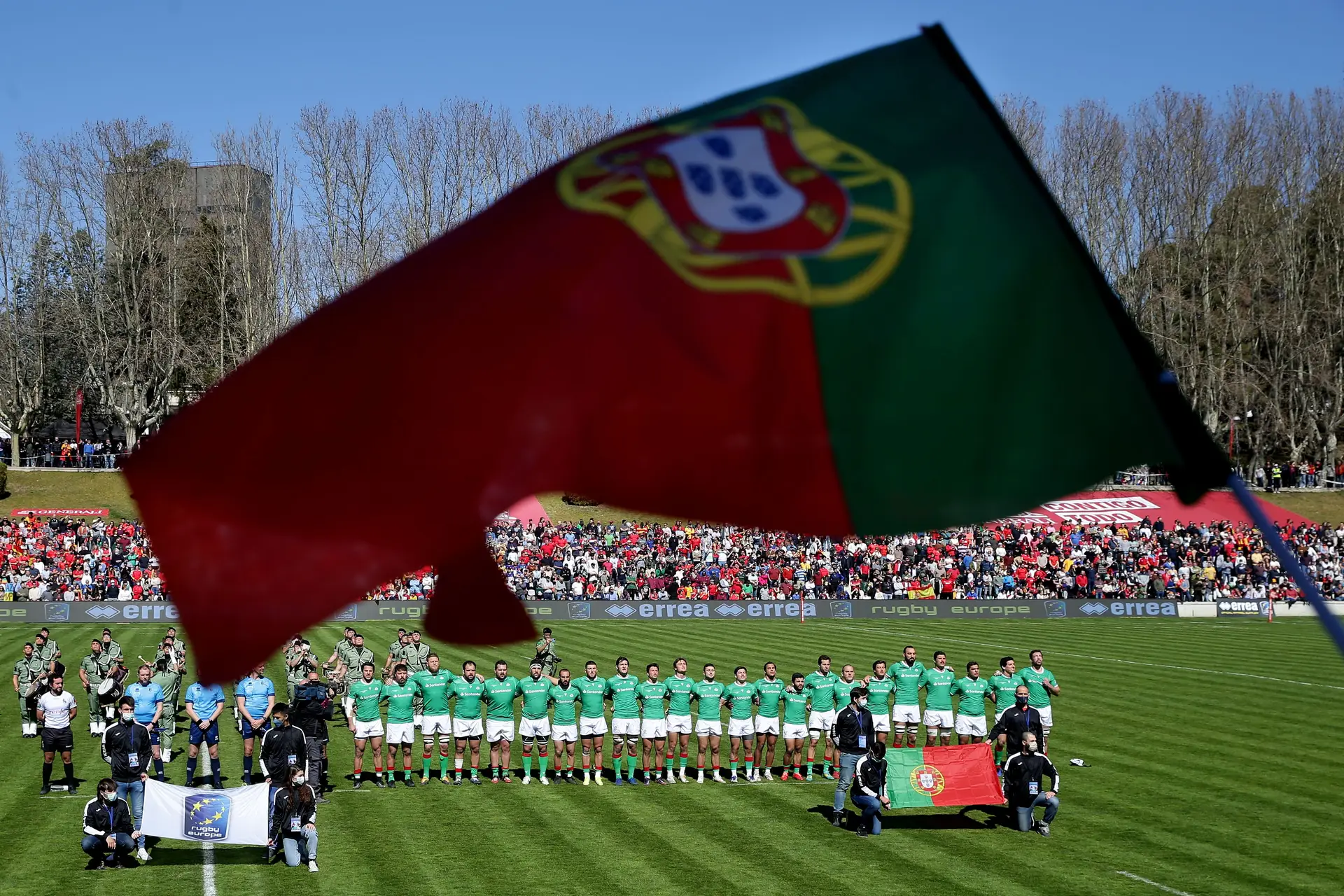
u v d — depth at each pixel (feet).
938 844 58.80
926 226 16.12
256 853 57.47
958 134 16.65
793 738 73.72
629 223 15.99
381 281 15.62
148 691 72.02
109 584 170.30
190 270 268.41
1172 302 261.03
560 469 15.21
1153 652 134.72
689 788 71.15
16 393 260.83
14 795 67.72
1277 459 280.92
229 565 14.55
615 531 217.77
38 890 51.49
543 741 73.05
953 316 15.83
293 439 15.07
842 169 16.43
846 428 15.75
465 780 72.84
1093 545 217.36
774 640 145.69
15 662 121.39
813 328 15.87
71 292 274.57
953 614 179.32
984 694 81.15
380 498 14.92
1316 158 273.54
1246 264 269.85
